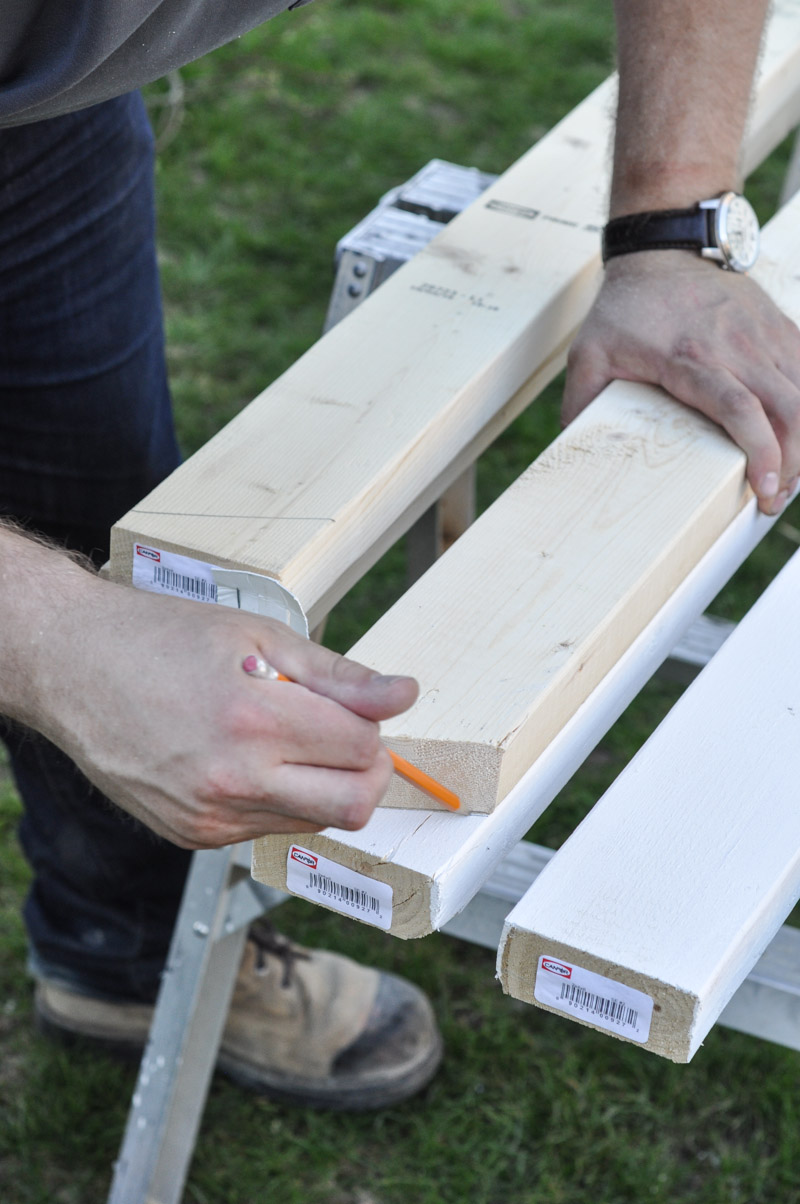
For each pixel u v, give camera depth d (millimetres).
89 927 1685
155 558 1017
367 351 1226
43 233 1323
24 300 1354
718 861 862
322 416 1144
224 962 1463
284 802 747
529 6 4340
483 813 899
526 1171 1696
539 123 3803
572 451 1148
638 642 1072
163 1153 1564
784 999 1150
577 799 2180
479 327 1261
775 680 1001
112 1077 1792
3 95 956
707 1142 1728
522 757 916
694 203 1248
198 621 788
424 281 1327
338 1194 1679
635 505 1087
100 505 1523
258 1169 1697
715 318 1202
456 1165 1699
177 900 1652
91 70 959
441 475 1286
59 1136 1724
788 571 1117
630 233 1268
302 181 3539
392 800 903
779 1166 1688
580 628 965
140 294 1451
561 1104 1757
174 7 982
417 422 1140
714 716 969
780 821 891
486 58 4043
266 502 1046
